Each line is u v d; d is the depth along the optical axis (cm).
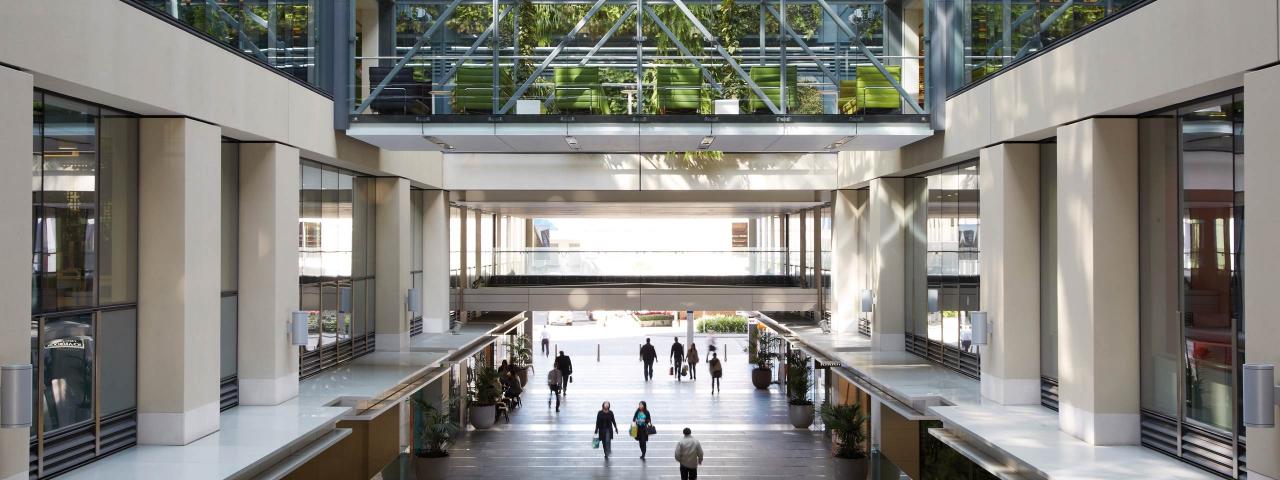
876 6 1619
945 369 1572
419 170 1953
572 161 2167
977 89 1293
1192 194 890
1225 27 740
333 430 1183
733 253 2861
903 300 1855
